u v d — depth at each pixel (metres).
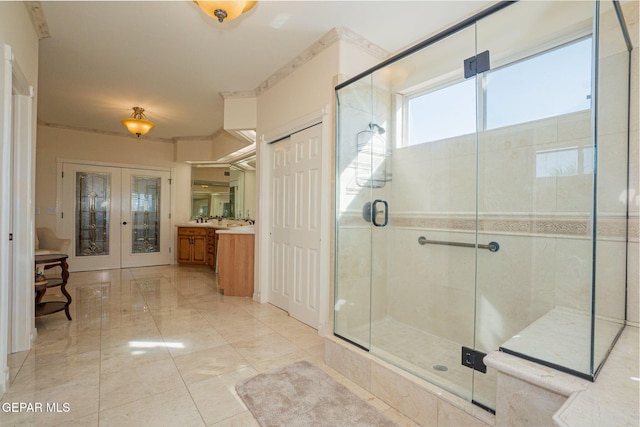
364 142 2.57
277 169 3.47
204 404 1.66
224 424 1.51
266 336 2.60
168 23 2.45
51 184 5.12
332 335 2.19
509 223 1.96
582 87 1.66
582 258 1.62
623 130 1.47
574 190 1.67
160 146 6.14
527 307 1.88
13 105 2.22
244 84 3.56
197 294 3.92
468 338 2.16
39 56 2.96
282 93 3.26
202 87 3.65
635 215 1.48
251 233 3.82
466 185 2.22
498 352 1.26
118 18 2.38
